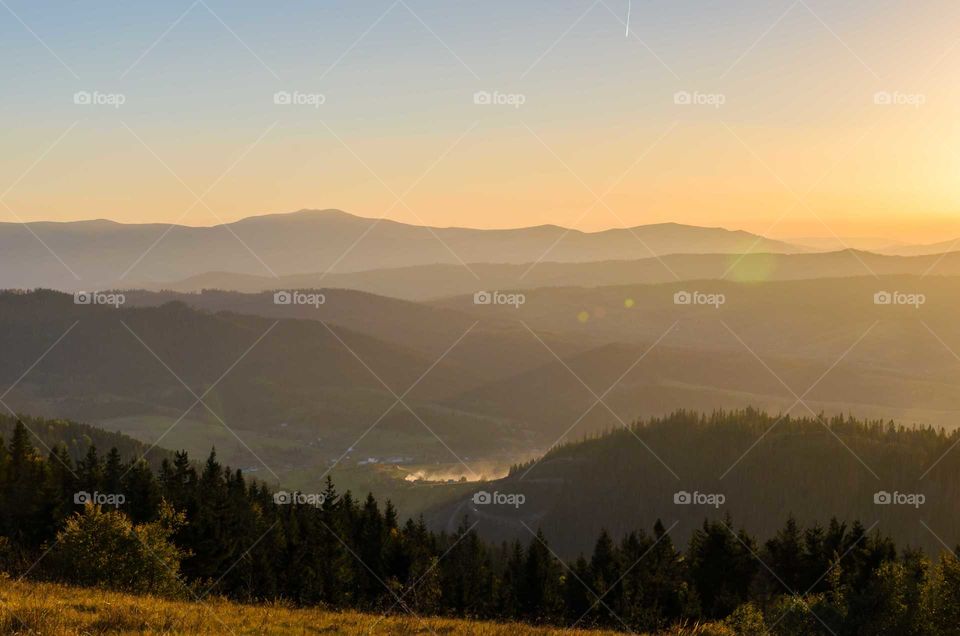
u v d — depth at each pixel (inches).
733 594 2810.0
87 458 3868.1
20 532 2511.1
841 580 2517.2
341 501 3814.0
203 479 3821.4
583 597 2883.9
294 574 2449.6
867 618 1182.9
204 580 2321.6
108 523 1583.4
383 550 2950.3
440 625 1267.2
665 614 2598.4
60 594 1133.1
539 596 2839.6
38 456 3745.1
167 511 2433.6
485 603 2748.5
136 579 1534.2
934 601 1147.9
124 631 888.9
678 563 3218.5
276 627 1058.7
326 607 1549.0
